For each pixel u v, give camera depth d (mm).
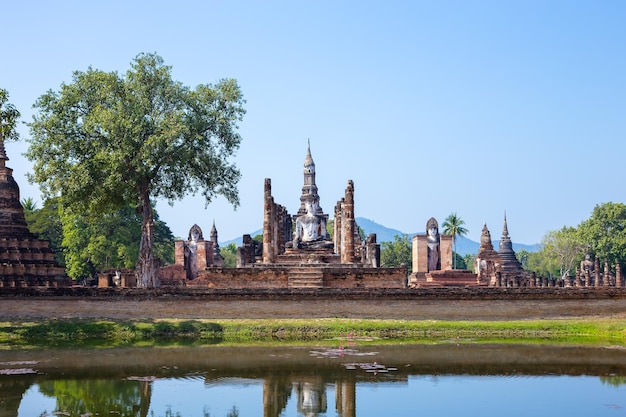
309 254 64438
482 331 43375
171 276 74625
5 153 50125
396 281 53312
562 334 43375
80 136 50156
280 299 45594
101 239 82250
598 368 31688
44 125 49219
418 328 43375
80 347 37844
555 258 131250
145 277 51812
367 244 71250
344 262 62344
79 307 44750
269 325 43219
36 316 44188
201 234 81062
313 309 45656
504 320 45688
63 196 50000
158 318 44812
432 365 32281
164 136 48500
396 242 138250
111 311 44969
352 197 62781
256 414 23828
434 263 78375
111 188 49000
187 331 42969
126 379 29031
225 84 53375
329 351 36375
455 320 45625
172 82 52156
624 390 27531
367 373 30391
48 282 48469
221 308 45438
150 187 52656
